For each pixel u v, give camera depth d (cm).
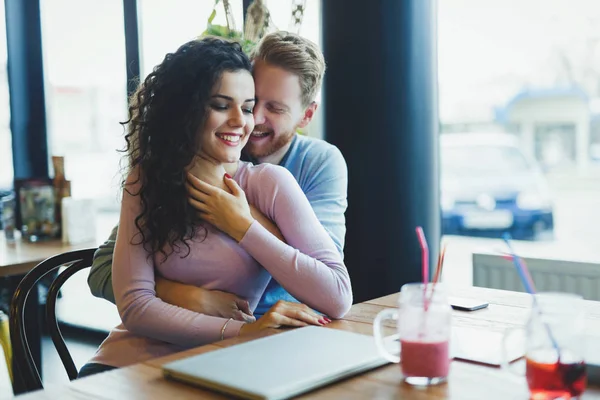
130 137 160
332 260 148
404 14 221
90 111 361
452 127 452
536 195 445
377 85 224
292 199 153
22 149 374
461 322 132
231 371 99
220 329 137
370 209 230
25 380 143
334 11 227
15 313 152
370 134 227
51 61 372
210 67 148
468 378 99
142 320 143
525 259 257
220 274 150
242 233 144
